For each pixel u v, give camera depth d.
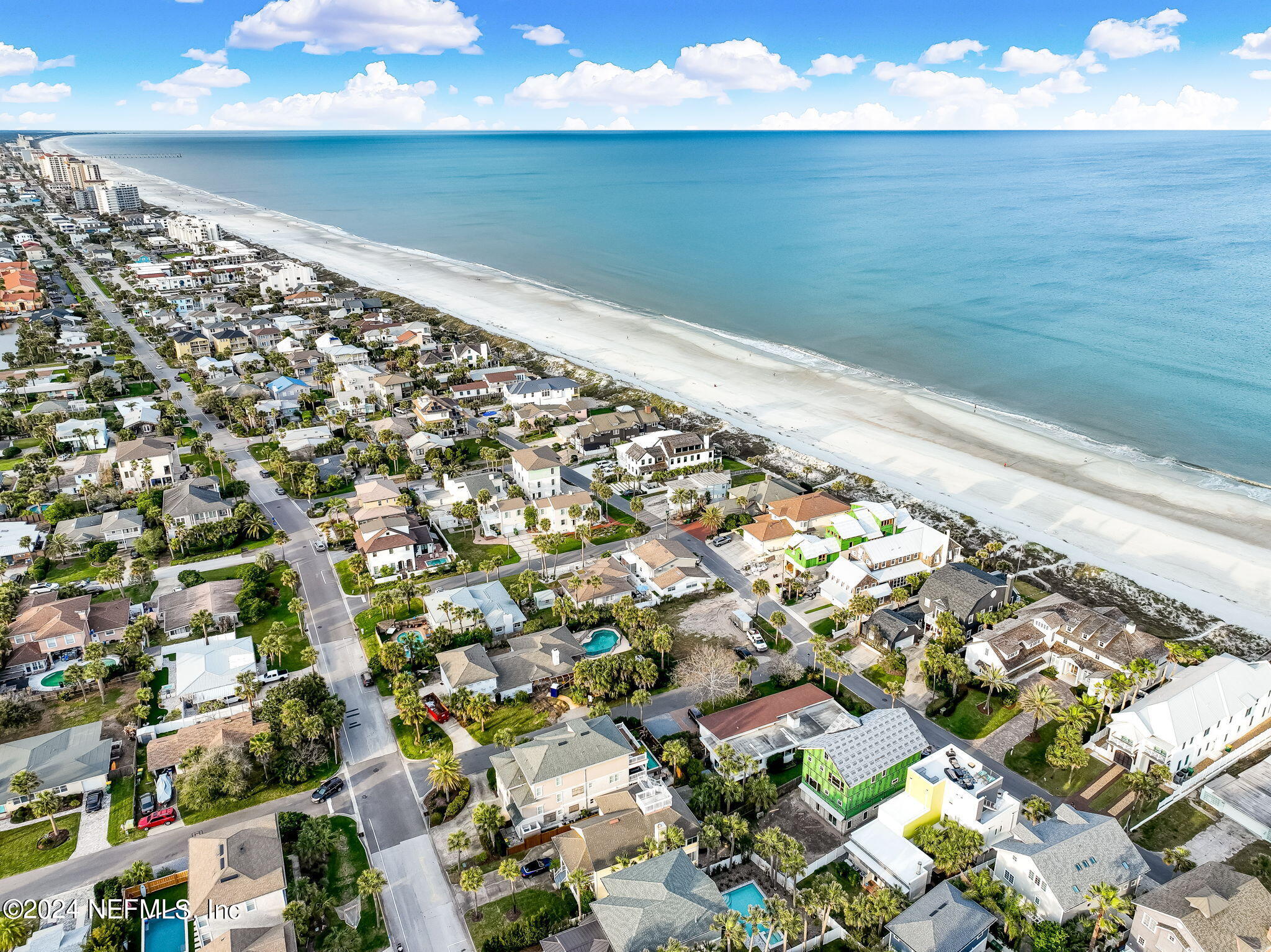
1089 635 109.81
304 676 103.44
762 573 136.00
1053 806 88.19
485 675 102.62
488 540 146.25
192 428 198.25
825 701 103.19
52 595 121.25
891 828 82.25
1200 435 189.25
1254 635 119.50
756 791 85.00
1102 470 174.12
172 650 113.00
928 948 67.38
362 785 91.06
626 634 118.31
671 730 99.56
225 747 91.06
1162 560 140.38
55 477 163.25
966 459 180.50
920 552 134.62
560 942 68.44
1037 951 68.94
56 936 69.94
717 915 68.12
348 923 73.88
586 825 79.12
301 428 189.88
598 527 150.62
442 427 192.62
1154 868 80.31
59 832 83.88
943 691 107.50
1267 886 76.50
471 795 88.94
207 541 141.12
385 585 131.00
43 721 100.81
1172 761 89.81
